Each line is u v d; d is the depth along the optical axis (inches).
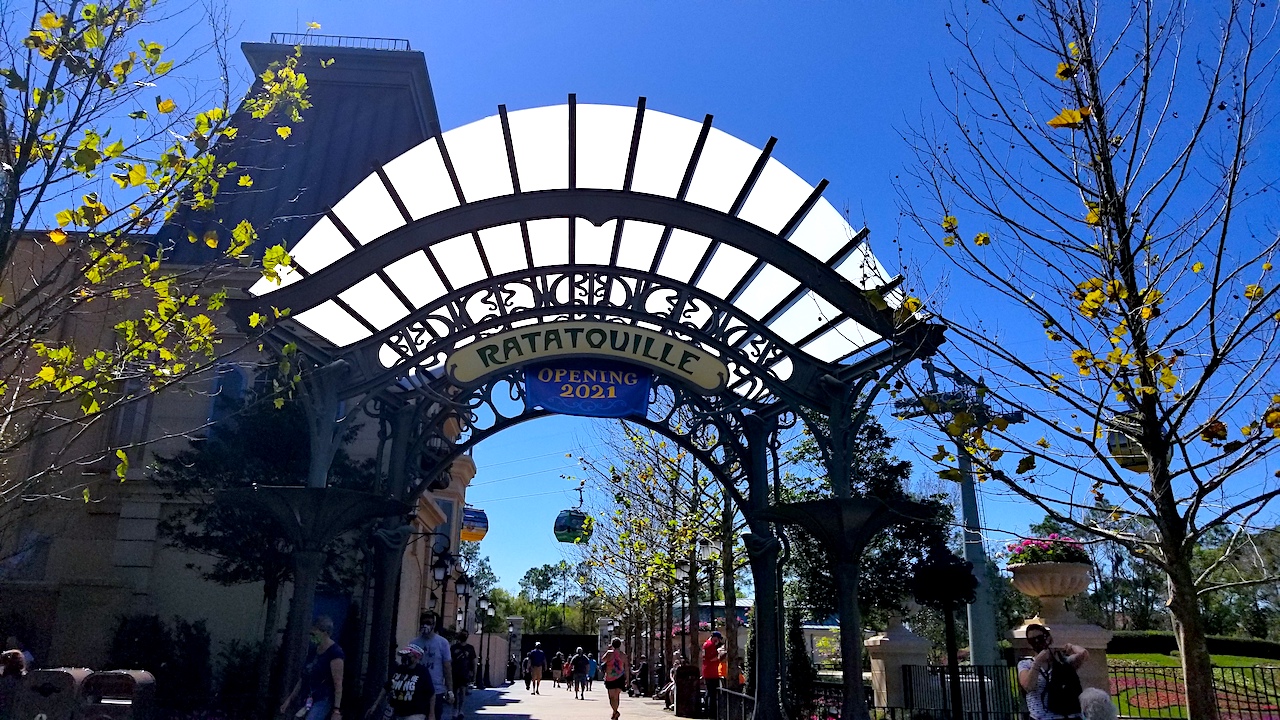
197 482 573.0
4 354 241.4
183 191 253.8
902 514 319.6
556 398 393.7
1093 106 259.1
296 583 327.9
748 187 368.8
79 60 231.1
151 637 589.9
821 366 386.9
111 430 695.1
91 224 235.8
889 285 289.3
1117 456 253.3
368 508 340.8
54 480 679.7
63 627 609.9
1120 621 1633.9
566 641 2518.5
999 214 271.3
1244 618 1280.8
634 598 1277.1
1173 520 230.2
